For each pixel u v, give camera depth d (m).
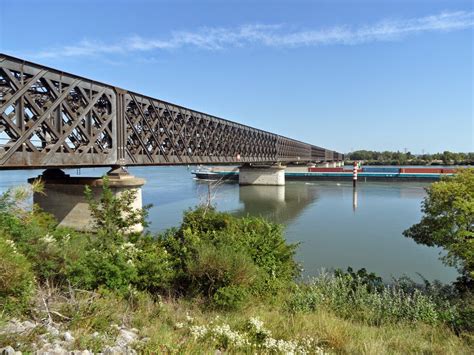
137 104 29.34
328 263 21.25
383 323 9.03
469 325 8.81
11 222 7.75
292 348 5.81
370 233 29.84
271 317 7.96
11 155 17.88
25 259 5.77
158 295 8.03
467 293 11.83
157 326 6.02
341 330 7.31
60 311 5.52
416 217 37.84
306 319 7.87
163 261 9.41
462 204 13.34
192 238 10.87
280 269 11.99
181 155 36.91
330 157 174.75
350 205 47.50
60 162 21.14
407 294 11.58
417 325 8.91
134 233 11.41
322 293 10.70
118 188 25.33
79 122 22.80
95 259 7.55
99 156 24.69
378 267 20.58
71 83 22.11
